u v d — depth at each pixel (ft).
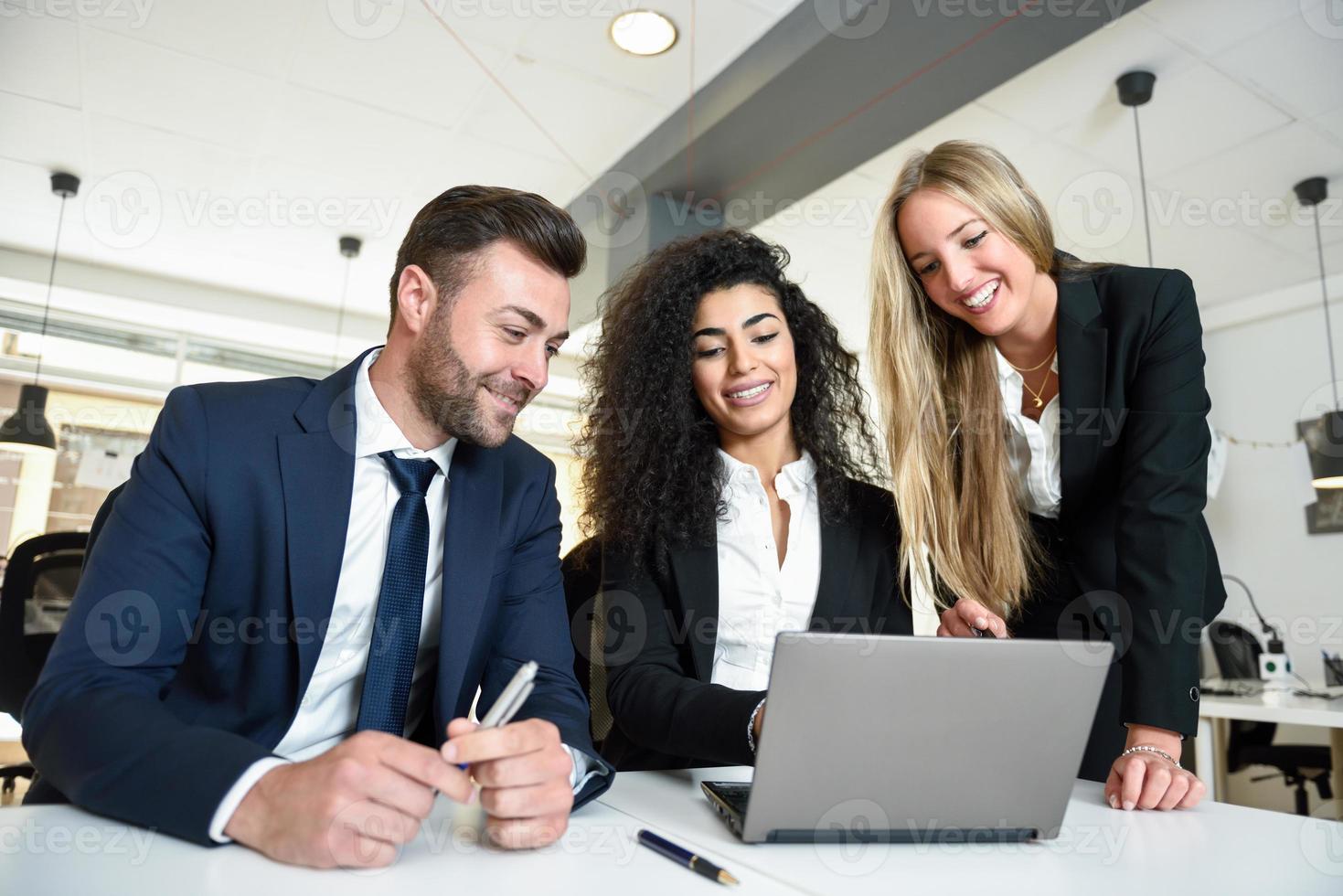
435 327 3.55
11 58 10.80
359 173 13.37
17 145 12.84
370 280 17.46
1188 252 14.79
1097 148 11.82
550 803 2.41
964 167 4.73
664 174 11.53
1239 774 14.57
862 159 11.12
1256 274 15.74
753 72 9.82
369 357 3.90
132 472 3.38
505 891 2.03
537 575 4.03
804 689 2.39
